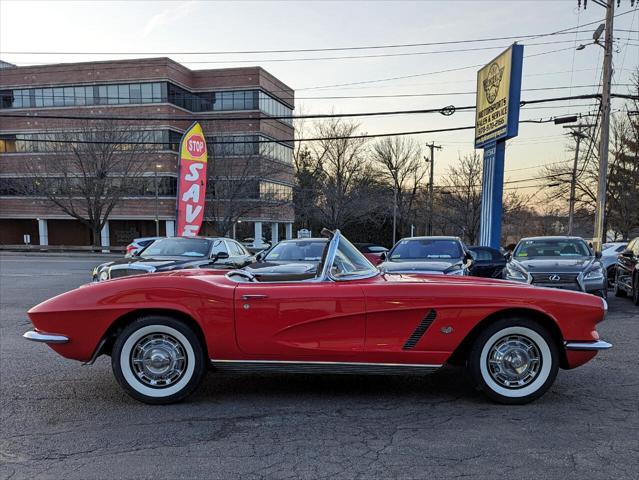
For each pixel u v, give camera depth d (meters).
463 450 3.10
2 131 42.41
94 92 40.97
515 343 3.95
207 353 4.03
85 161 33.09
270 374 4.87
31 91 41.97
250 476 2.78
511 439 3.27
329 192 36.34
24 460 2.98
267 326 3.86
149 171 39.22
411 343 3.87
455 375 4.83
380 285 3.96
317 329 3.87
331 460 2.97
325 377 4.78
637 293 10.05
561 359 4.03
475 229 46.47
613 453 3.05
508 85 14.35
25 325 7.66
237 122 40.62
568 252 10.05
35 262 24.19
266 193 33.97
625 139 30.89
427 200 54.19
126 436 3.35
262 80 41.22
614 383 4.55
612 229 35.34
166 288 3.91
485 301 3.85
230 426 3.52
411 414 3.75
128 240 46.00
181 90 41.22
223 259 9.86
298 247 8.82
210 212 31.27
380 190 50.03
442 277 4.46
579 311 3.88
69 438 3.32
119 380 3.95
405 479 2.74
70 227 47.44
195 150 18.14
